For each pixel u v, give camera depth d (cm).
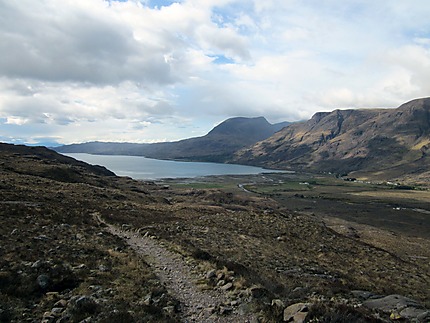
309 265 2955
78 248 2045
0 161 8181
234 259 2578
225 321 1233
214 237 3534
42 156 13050
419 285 3066
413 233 10112
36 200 3872
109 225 3512
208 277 1770
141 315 1180
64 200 4538
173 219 4588
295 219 5881
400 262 4331
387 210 14625
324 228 5597
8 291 1238
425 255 6419
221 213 6062
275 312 1227
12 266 1486
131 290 1459
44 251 1833
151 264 2039
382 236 8575
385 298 1731
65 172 8762
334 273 2766
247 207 11219
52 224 2683
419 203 17175
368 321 1195
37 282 1347
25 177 6141
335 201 17212
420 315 1422
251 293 1456
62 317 1097
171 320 1173
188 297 1485
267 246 3512
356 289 2186
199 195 14025
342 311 1198
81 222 3155
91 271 1638
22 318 1078
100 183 9388
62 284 1415
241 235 3875
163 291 1496
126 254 2148
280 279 2114
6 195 3672
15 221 2480
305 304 1208
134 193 8975
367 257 4134
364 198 18762
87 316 1124
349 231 8506
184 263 2102
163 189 14975
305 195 19225
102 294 1362
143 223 3850
